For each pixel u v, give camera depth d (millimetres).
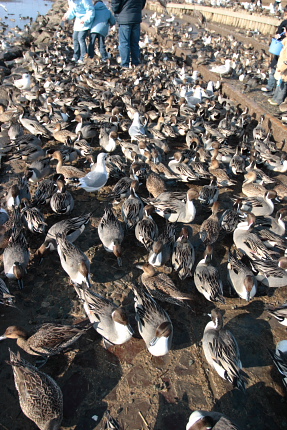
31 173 3148
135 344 1962
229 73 6688
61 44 9680
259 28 11953
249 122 4738
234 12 13086
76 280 2186
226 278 2441
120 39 7449
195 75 6711
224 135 4148
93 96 5461
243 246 2557
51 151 3590
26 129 4449
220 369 1741
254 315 2176
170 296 2105
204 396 1735
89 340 1971
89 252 2578
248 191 3199
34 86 5730
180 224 2947
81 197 3193
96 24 7695
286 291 2373
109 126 4215
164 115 4895
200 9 15062
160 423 1623
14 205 2754
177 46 9734
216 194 3070
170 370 1836
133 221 2699
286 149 4082
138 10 7105
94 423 1608
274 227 2789
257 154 3789
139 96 5434
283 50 4578
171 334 1843
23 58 8531
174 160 3529
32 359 1840
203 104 5211
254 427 1638
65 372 1800
